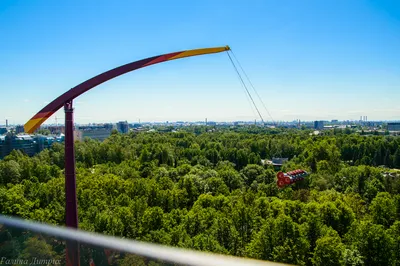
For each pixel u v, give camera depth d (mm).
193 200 82312
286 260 43312
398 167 147875
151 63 26062
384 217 62531
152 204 71562
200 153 152500
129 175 106062
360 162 149000
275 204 63375
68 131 24984
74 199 25312
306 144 165000
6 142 159875
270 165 136125
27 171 99938
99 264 29797
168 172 110125
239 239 49625
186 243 43938
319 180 94188
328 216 59219
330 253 44250
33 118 24688
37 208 65250
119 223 50281
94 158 141625
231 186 100438
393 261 45438
